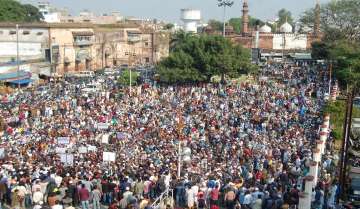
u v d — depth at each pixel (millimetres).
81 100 53438
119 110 48219
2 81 73375
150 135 37688
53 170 24422
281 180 24969
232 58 79938
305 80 74375
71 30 98188
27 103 50875
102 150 32094
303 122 44125
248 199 21688
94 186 22781
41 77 86375
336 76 74812
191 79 79125
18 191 22203
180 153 25891
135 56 118375
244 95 59125
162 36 122812
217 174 24734
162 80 78938
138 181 23031
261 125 42406
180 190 22984
